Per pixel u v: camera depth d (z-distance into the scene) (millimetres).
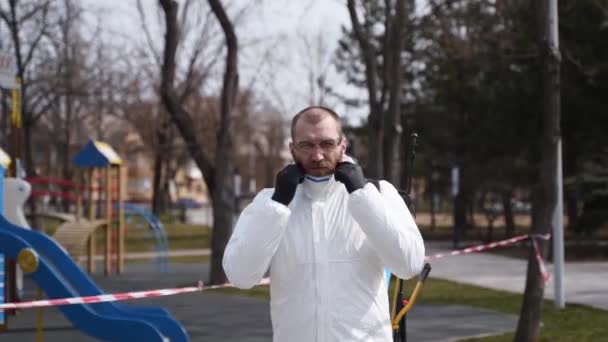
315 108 3947
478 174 29625
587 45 24016
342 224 3914
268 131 62156
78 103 43500
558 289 13430
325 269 3861
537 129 26547
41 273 9219
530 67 24672
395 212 3947
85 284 9656
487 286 17328
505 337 10898
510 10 18000
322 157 3854
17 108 14383
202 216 68250
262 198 3908
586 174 24031
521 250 28062
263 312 13875
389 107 16484
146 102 40750
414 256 3822
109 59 32531
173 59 17406
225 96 17125
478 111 28391
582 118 25422
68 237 20328
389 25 16891
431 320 12531
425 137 36125
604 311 13133
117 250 22828
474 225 39125
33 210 28422
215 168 17250
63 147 43219
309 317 3832
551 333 10992
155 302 15289
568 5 23844
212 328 12211
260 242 3766
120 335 8750
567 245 28094
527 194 33344
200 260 26375
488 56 22672
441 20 17047
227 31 17047
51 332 12102
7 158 15828
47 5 26891
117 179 23688
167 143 43188
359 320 3842
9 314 13547
